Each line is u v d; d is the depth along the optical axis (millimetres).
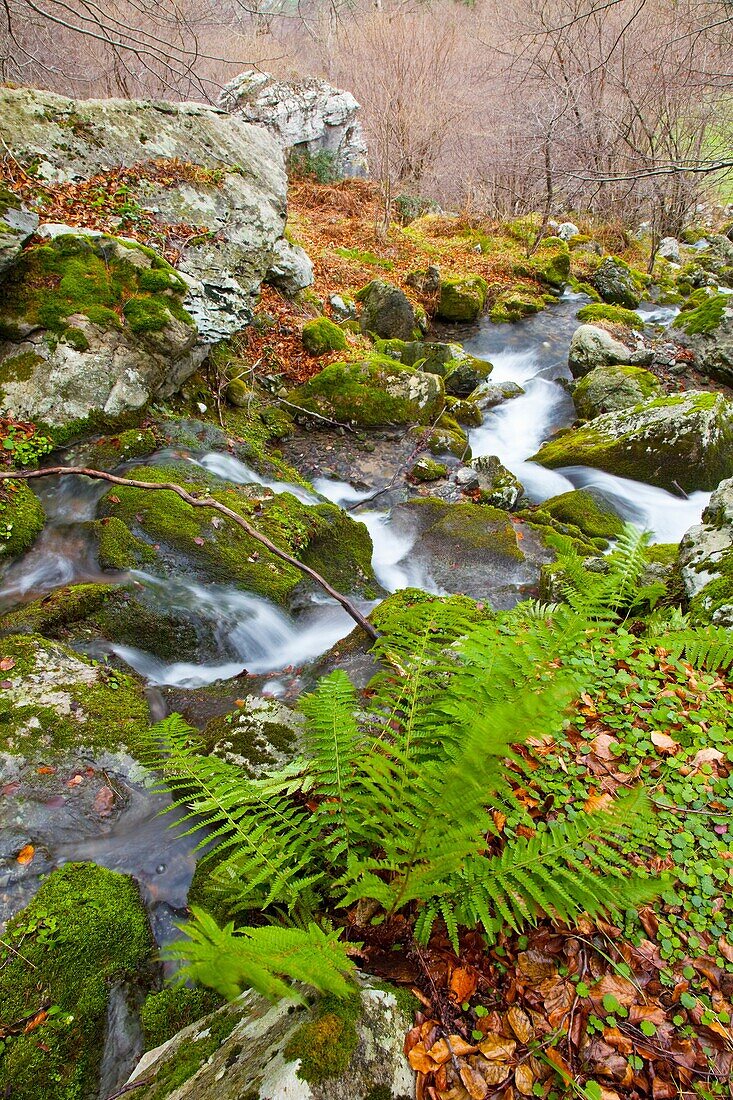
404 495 7551
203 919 1679
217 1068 1906
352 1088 1744
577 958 2207
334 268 12906
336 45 19641
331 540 6086
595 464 8359
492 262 15328
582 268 15961
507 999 2111
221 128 8781
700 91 13508
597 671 3408
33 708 3453
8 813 2998
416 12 20344
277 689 4133
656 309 14695
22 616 4160
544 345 12391
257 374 8578
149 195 7746
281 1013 2033
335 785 2590
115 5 12898
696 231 19750
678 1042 2018
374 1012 1943
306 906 2318
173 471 5781
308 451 8133
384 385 8641
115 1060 2334
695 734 3057
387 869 2299
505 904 2078
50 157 7262
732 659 3324
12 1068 2242
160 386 6609
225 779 2701
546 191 17641
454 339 12875
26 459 5312
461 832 1974
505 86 17344
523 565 6211
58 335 5801
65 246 6156
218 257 7984
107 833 3016
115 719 3541
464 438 8750
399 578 6230
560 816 2641
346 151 17344
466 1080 1905
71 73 12133
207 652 4664
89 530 4992
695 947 2250
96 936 2588
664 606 4594
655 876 2422
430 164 18328
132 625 4480
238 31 15781
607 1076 1947
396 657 3338
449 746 2275
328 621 5293
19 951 2512
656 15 15602
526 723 1889
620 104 15328
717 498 5039
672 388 10242
